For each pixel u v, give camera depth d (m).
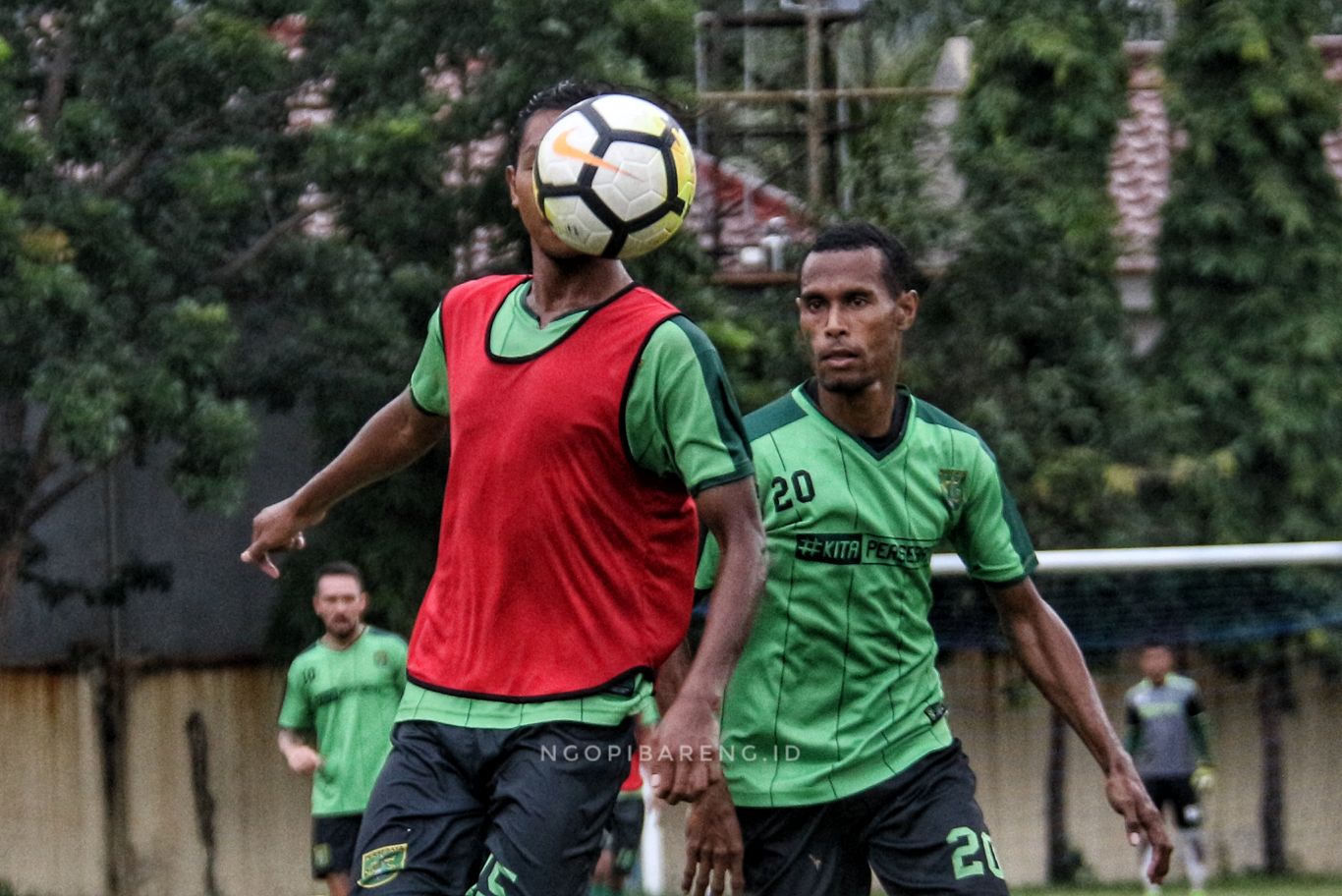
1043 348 52.28
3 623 46.69
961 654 38.38
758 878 16.25
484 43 42.47
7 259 37.78
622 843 33.22
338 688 32.47
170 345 40.25
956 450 16.22
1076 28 53.72
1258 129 53.47
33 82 42.41
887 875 15.93
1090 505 49.44
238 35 40.94
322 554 47.78
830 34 57.12
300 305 45.84
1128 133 57.53
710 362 11.49
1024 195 52.75
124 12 40.66
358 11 43.75
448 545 11.99
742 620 11.30
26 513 46.47
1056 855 38.06
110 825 52.41
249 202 43.16
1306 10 54.25
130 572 51.72
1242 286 53.25
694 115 42.19
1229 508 50.50
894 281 15.90
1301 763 41.03
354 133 41.62
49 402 38.25
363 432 13.45
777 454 15.84
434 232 44.50
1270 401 51.41
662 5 42.06
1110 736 16.36
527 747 11.50
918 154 55.25
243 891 52.69
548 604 11.55
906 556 15.88
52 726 52.41
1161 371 53.56
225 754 53.16
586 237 11.20
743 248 53.19
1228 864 40.75
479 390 11.72
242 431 40.81
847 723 15.88
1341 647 40.69
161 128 41.91
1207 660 41.56
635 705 11.71
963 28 57.94
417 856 11.66
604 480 11.52
